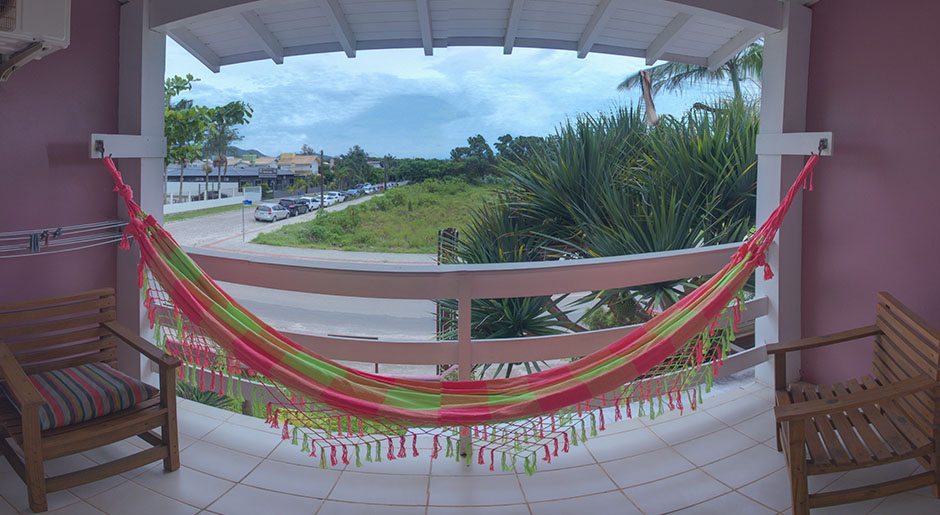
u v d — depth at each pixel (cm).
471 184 2214
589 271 254
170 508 201
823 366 309
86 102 273
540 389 210
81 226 260
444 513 202
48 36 209
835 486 218
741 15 283
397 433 198
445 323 490
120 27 284
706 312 206
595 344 257
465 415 189
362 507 205
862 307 289
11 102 246
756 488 217
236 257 265
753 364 308
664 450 248
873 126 278
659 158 593
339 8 324
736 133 561
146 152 283
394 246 2195
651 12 324
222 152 3288
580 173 578
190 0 271
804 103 306
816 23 301
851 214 291
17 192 251
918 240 263
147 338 298
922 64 257
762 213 317
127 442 253
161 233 226
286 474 227
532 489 218
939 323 258
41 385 214
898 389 182
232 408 472
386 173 2431
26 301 234
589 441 258
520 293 244
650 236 516
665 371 236
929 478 193
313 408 207
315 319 1190
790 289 312
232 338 200
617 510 204
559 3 324
